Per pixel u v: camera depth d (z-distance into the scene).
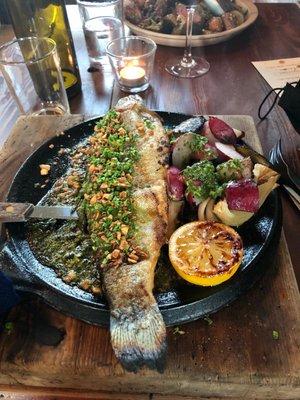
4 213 0.25
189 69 0.46
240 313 0.23
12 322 0.23
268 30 0.53
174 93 0.43
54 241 0.26
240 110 0.41
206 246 0.22
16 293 0.22
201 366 0.21
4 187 0.32
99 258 0.23
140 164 0.28
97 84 0.45
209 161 0.27
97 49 0.48
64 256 0.25
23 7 0.39
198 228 0.23
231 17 0.49
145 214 0.25
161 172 0.27
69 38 0.42
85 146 0.33
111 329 0.19
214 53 0.49
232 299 0.21
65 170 0.31
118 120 0.32
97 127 0.32
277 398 0.22
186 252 0.22
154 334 0.19
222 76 0.45
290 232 0.29
